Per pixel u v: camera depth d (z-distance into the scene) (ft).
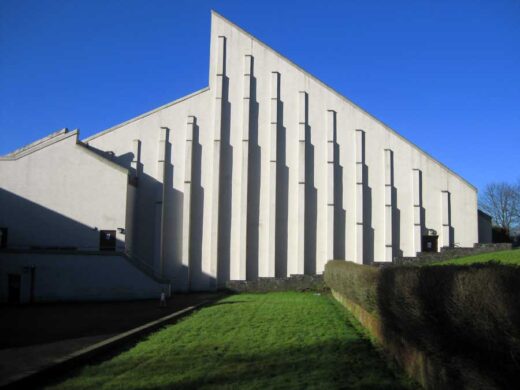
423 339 31.09
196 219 145.38
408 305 33.12
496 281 22.45
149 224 144.87
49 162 132.67
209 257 143.02
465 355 24.88
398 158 150.51
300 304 90.63
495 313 21.65
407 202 149.07
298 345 46.68
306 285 133.49
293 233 145.79
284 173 148.46
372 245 147.54
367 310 54.39
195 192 146.41
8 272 113.50
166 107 149.38
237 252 143.54
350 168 149.28
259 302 96.37
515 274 22.44
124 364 39.24
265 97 150.82
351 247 146.51
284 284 133.69
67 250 118.11
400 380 33.24
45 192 131.54
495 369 21.98
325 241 145.69
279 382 32.96
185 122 148.77
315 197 147.84
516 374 20.59
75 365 39.27
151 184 146.41
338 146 150.30
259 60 152.25
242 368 37.24
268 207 145.59
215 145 146.51
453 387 25.59
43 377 34.78
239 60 151.94
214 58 151.53
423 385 30.71
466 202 149.48
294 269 144.05
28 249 115.24
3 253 113.91
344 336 51.72
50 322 73.20
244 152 146.51
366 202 148.97
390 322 41.24
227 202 146.20
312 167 149.18
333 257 144.77
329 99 151.43
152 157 147.54
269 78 151.43
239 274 142.10
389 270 41.34
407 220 148.56
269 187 145.89
